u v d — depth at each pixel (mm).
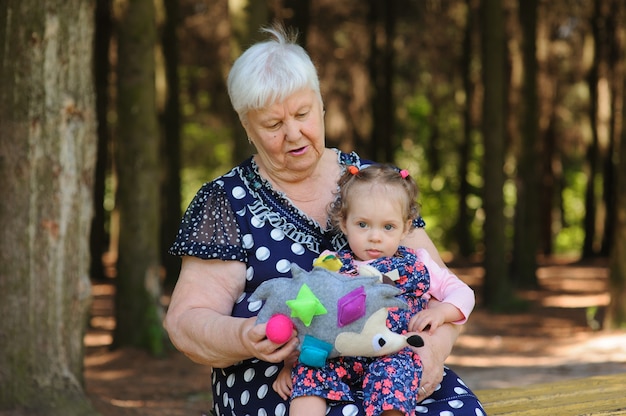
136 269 9203
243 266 2975
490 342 10805
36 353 5484
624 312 10867
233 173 3080
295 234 2973
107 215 24375
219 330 2727
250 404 2869
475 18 21078
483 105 13945
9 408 5387
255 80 2840
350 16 19906
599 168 24656
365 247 2896
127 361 8758
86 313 5812
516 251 17031
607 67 20844
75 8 5551
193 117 23719
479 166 26531
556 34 21953
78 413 5535
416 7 20812
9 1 5375
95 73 16172
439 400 2840
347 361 2709
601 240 22953
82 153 5645
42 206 5469
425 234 3205
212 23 19094
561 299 15430
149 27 9258
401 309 2824
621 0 19453
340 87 20094
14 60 5387
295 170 2994
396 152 26406
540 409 3387
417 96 26594
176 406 6652
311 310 2551
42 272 5492
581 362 8711
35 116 5410
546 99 22312
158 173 9430
